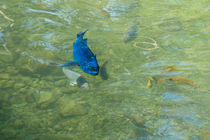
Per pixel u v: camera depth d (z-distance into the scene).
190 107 2.71
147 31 4.45
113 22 4.76
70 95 2.87
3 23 4.37
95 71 2.82
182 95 2.91
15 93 2.83
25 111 2.58
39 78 3.12
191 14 5.15
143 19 4.93
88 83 3.10
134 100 2.83
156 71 3.34
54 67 3.35
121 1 5.84
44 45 3.82
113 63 3.51
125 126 2.45
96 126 2.44
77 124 2.45
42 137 2.26
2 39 3.86
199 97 2.87
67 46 3.85
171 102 2.79
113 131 2.38
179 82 3.12
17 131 2.31
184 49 3.88
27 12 4.91
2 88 2.88
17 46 3.72
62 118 2.52
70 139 2.26
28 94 2.84
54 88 2.97
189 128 2.42
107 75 3.26
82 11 5.18
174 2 5.82
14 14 4.77
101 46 3.91
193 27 4.56
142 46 3.96
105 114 2.60
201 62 3.53
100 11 5.24
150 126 2.46
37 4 5.34
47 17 4.77
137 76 3.25
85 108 2.68
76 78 3.17
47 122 2.46
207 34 4.30
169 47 3.94
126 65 3.48
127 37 4.21
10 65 3.29
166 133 2.37
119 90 2.99
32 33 4.14
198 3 5.75
